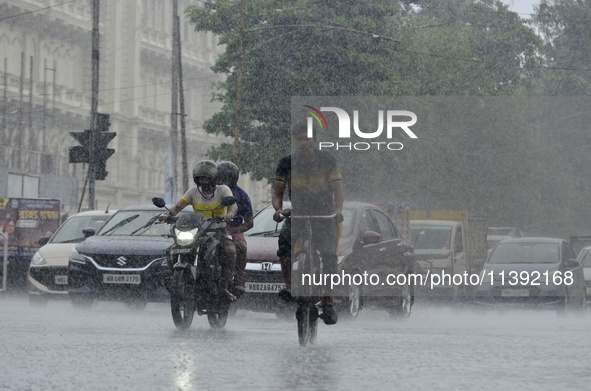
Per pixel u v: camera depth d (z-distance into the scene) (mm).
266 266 36000
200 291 28844
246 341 24672
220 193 29188
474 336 27391
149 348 22219
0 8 136250
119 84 158500
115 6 157250
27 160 132875
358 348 23000
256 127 93125
